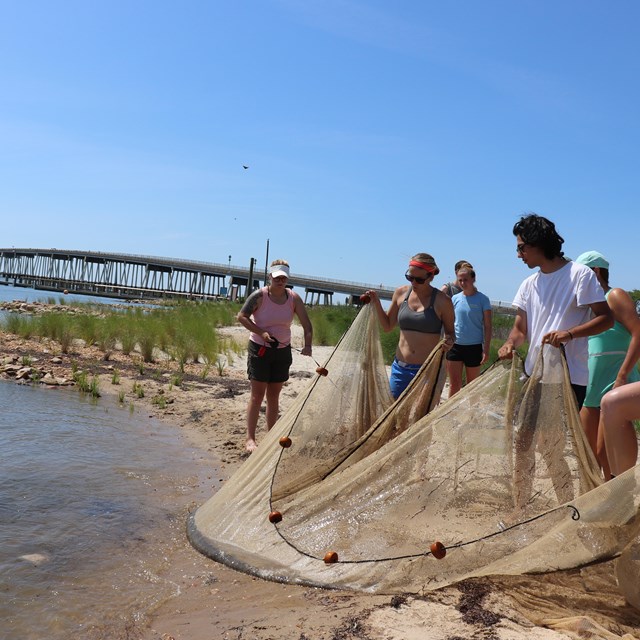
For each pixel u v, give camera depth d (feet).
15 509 17.65
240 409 34.04
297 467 16.52
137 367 45.91
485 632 11.12
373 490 15.10
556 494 13.74
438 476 14.69
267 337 24.47
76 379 38.70
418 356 19.42
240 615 12.50
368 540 14.24
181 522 17.83
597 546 11.99
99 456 23.58
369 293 19.58
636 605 12.09
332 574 13.75
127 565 14.90
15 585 13.53
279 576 14.14
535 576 12.59
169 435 28.12
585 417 17.76
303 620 11.96
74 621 12.31
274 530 15.62
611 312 15.20
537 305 16.06
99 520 17.44
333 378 18.16
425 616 11.75
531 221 15.85
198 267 392.06
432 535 13.74
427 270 19.22
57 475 20.84
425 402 17.24
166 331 58.23
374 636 11.06
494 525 13.57
